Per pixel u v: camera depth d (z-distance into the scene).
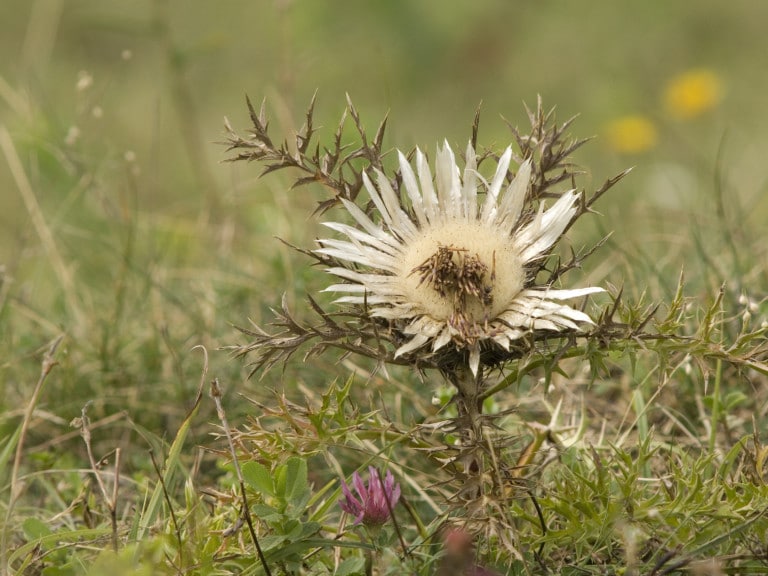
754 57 12.82
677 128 10.99
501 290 3.44
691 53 13.07
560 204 3.52
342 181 3.68
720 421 4.66
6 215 9.28
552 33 13.42
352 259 3.52
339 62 12.14
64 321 6.23
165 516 3.92
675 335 3.40
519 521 3.84
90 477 4.85
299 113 9.56
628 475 3.64
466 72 12.95
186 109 9.09
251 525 3.42
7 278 5.96
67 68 12.22
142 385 5.51
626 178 9.39
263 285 6.29
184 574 3.47
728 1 13.63
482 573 3.37
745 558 3.45
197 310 6.20
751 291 5.41
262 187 8.19
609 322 3.36
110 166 7.54
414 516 3.79
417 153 3.66
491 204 3.61
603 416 4.96
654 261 6.16
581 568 3.58
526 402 5.05
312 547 3.61
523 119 11.87
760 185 8.91
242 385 5.38
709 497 3.68
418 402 4.98
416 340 3.36
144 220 7.63
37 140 7.30
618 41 13.30
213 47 9.34
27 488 4.89
